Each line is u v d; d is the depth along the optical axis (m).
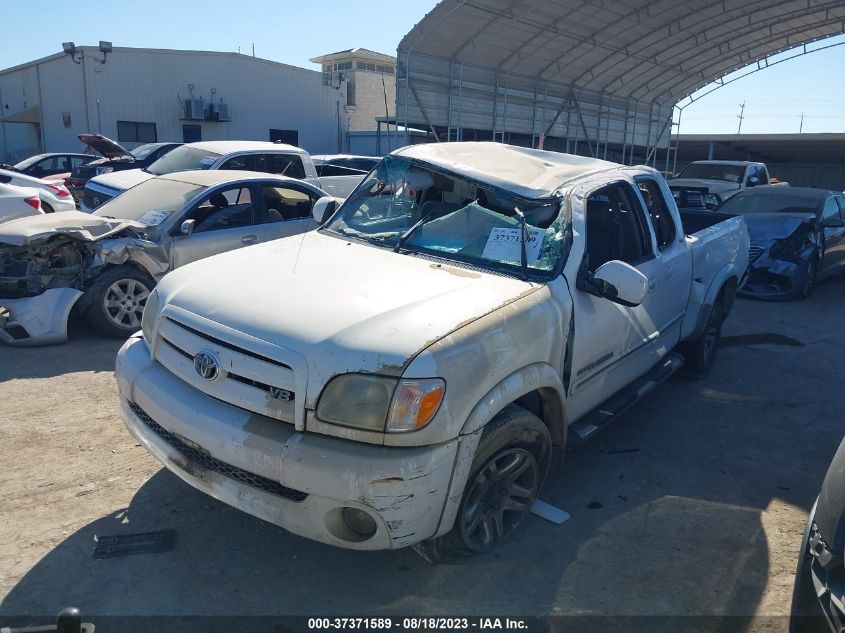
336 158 15.27
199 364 3.03
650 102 31.58
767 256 9.78
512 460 3.33
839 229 10.95
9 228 6.38
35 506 3.66
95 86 28.97
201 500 3.78
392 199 4.48
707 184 17.92
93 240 6.44
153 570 3.19
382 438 2.71
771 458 4.68
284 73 33.44
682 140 36.38
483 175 4.20
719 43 25.34
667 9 21.00
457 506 2.95
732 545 3.60
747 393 5.93
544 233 3.79
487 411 2.95
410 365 2.74
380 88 44.94
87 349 6.34
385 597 3.08
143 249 6.69
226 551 3.35
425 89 21.20
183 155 11.66
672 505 3.99
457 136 22.47
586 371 3.84
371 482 2.66
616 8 20.30
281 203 8.14
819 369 6.68
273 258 3.81
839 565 2.33
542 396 3.53
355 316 2.95
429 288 3.32
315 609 2.99
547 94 25.77
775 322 8.57
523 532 3.63
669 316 5.05
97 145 16.73
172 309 3.29
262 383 2.85
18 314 6.21
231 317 3.06
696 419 5.32
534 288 3.50
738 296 10.00
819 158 37.69
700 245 5.60
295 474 2.71
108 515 3.61
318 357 2.76
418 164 4.46
